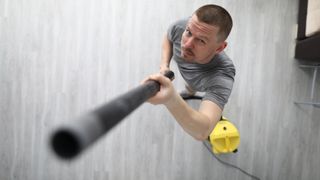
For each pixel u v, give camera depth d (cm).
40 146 225
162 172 222
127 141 221
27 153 226
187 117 89
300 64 217
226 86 122
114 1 214
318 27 181
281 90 219
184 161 221
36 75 221
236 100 218
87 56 217
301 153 223
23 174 227
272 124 221
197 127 93
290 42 216
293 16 215
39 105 222
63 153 28
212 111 108
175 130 220
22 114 224
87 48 217
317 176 225
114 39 216
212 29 109
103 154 222
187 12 213
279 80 218
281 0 214
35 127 224
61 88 220
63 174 225
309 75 219
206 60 126
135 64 216
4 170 227
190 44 115
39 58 219
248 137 221
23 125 224
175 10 213
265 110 219
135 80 217
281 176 224
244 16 214
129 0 213
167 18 214
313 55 189
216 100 114
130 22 215
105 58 217
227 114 218
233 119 219
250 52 216
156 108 218
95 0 214
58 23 216
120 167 223
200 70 137
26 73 221
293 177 224
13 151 226
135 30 215
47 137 27
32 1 216
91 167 224
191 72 144
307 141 222
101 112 33
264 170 223
